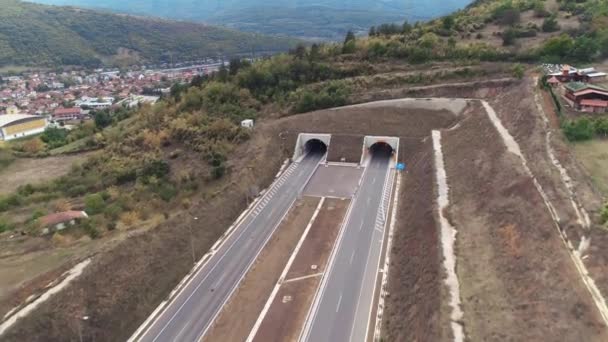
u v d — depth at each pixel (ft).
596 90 224.94
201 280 178.91
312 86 358.84
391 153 305.32
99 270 162.50
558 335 109.70
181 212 210.38
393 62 377.50
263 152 279.08
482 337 116.37
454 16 474.08
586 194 151.84
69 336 142.10
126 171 268.82
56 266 165.37
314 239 204.33
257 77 370.53
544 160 180.75
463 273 142.20
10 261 172.76
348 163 288.71
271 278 178.40
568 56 325.83
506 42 372.99
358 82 351.25
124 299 159.12
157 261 178.91
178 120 318.04
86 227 200.03
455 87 321.93
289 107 339.16
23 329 136.36
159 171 264.11
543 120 215.51
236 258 192.75
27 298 147.43
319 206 235.20
